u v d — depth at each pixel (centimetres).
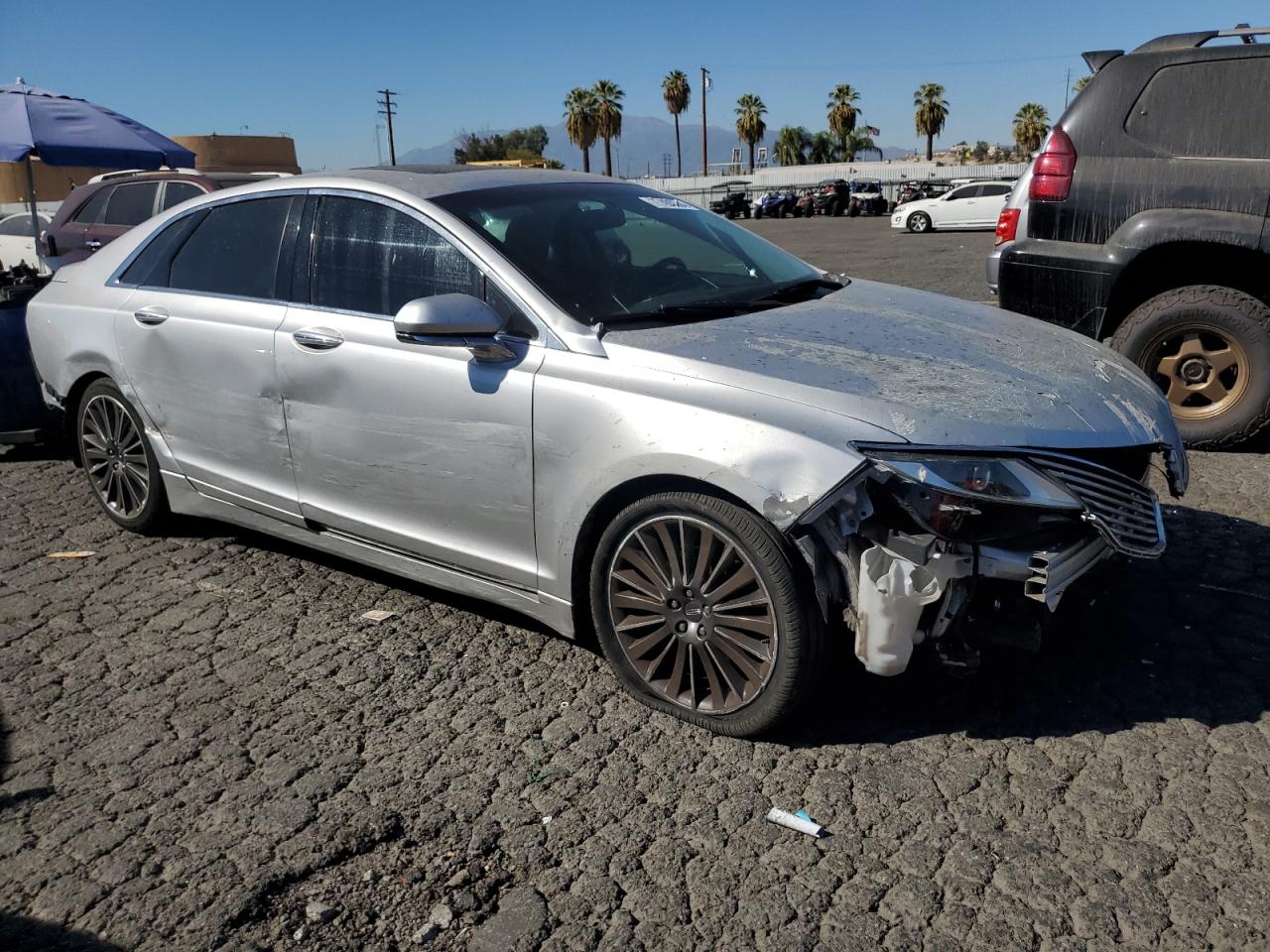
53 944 240
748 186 6222
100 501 517
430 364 358
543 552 345
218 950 237
